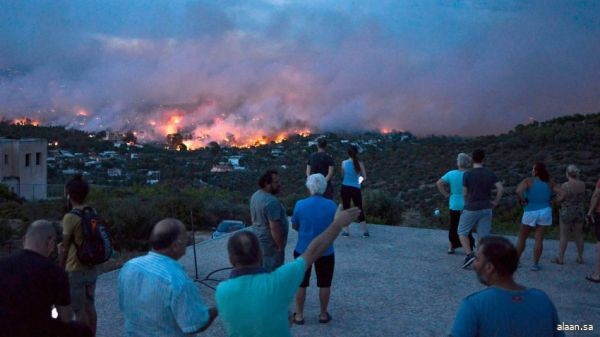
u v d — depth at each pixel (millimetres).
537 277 7734
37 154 43000
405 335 5562
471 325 2699
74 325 3535
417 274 7891
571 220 8383
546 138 37031
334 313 6230
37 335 3314
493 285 2789
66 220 4836
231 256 3041
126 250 12648
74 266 4852
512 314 2670
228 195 22469
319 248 3057
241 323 2930
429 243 10016
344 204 10219
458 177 8953
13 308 3256
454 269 8172
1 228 14547
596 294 6961
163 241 3320
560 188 8195
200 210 15805
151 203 15438
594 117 41875
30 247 3439
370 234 10859
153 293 3191
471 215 7926
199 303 3254
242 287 2959
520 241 8102
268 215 5469
